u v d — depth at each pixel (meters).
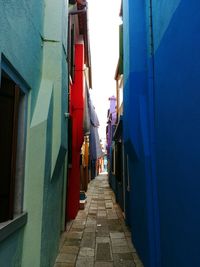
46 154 3.71
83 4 7.62
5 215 2.80
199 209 2.40
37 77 3.93
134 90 5.25
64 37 4.91
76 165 8.66
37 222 3.47
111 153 18.08
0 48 2.34
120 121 8.27
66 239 6.11
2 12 2.38
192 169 2.56
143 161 4.53
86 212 9.42
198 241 2.42
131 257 5.04
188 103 2.65
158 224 4.07
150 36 4.53
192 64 2.52
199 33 2.33
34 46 3.70
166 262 3.59
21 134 3.36
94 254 5.16
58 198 4.96
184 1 2.72
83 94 9.30
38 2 3.89
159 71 3.90
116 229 7.06
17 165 3.29
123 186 8.73
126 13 6.09
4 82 3.03
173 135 3.20
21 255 3.23
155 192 4.18
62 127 4.57
